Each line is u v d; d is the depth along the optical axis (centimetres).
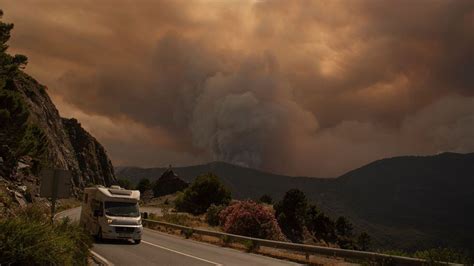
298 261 1867
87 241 1435
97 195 2353
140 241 2370
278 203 8106
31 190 4584
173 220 4334
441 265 1323
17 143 4288
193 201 7369
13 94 4238
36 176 5294
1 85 4119
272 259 1897
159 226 3684
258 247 2248
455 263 1342
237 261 1762
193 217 5328
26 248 908
